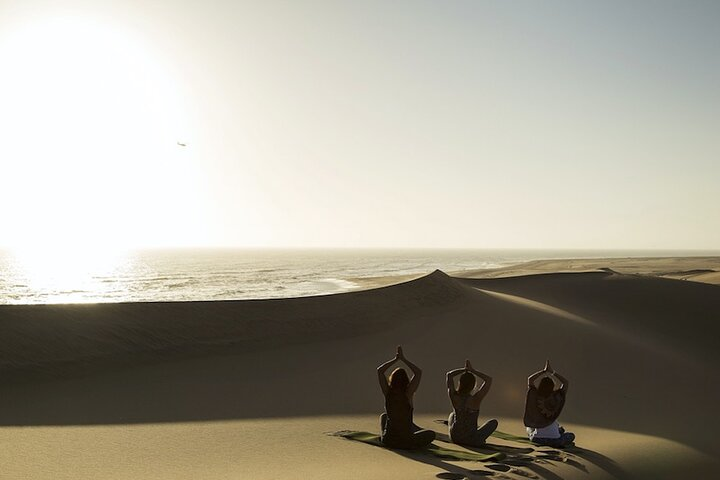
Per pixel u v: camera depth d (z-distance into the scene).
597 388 16.80
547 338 24.08
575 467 7.85
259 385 13.91
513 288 43.66
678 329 32.03
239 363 16.33
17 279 100.12
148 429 9.57
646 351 23.75
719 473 9.12
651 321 33.78
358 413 11.69
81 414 10.52
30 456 7.77
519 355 20.77
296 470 7.22
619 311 36.28
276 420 10.66
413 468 7.27
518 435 10.49
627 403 15.14
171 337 17.30
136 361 15.45
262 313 21.20
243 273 115.00
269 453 8.19
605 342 24.34
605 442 10.07
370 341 21.14
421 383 15.42
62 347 14.93
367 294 27.41
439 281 32.97
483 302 31.73
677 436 11.63
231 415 10.95
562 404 9.02
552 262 156.12
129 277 103.50
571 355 21.47
